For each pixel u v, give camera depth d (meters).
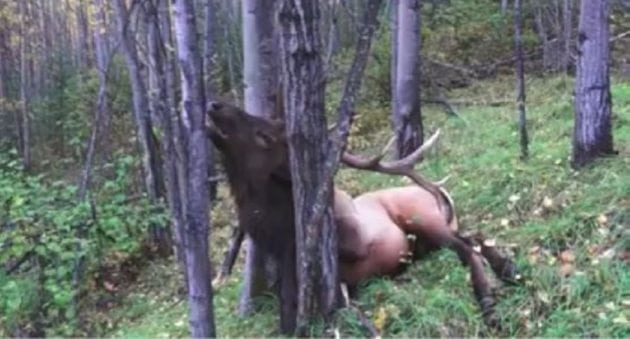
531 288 5.30
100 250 8.02
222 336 5.79
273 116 6.01
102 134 11.38
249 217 5.52
